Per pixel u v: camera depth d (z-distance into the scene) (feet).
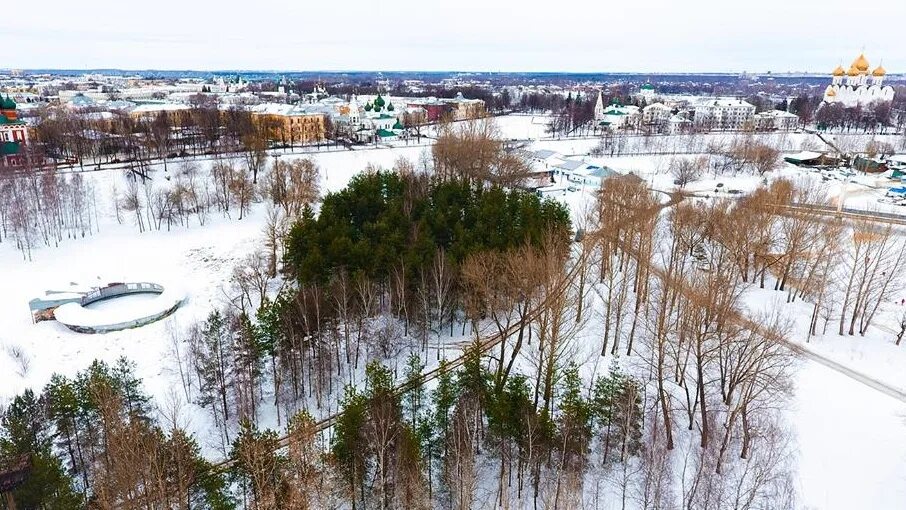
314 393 219.20
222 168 456.86
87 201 423.64
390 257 251.19
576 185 524.52
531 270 208.03
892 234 346.13
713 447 169.17
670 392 198.90
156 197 421.59
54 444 167.02
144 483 139.95
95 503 148.97
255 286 299.99
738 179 573.74
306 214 299.58
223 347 212.23
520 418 160.97
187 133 647.56
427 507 159.74
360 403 165.27
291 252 275.39
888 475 165.68
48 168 473.26
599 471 168.55
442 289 241.96
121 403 169.58
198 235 401.70
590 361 220.23
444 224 284.00
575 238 331.98
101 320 268.41
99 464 164.96
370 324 244.01
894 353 232.94
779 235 328.29
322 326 220.84
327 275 249.34
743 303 251.80
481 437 178.50
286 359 213.25
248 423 160.76
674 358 186.80
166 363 239.71
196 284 324.60
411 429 164.35
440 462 169.68
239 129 638.53
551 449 163.43
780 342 194.59
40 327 272.72
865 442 178.70
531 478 166.40
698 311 180.86
